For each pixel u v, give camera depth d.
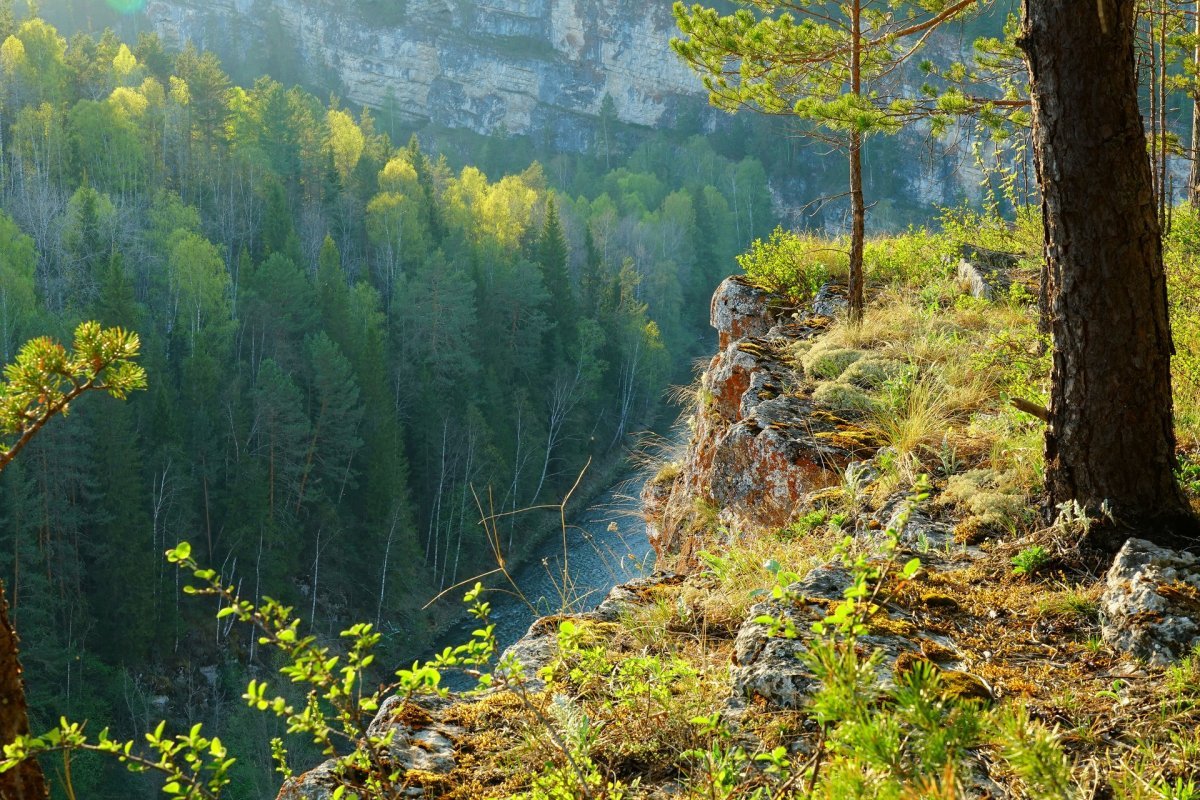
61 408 3.14
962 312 10.18
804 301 12.24
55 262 67.50
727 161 155.62
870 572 2.75
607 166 175.62
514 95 181.00
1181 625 3.85
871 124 9.04
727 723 3.53
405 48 181.62
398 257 80.69
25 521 39.62
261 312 62.06
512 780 3.42
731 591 4.98
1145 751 3.18
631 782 3.39
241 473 47.56
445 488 54.22
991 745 3.06
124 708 38.12
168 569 43.62
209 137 89.44
